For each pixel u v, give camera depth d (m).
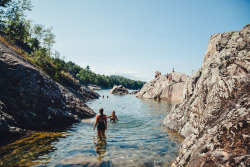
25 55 15.54
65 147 5.54
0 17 21.77
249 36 7.95
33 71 9.02
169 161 4.73
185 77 34.47
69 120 9.51
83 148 5.56
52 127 8.12
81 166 4.15
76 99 12.02
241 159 2.09
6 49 9.61
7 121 6.15
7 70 7.74
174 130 8.73
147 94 36.72
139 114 14.45
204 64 13.24
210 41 17.25
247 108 3.00
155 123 10.70
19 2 22.27
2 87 7.25
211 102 5.65
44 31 32.19
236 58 6.13
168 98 31.72
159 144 6.33
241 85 4.51
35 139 6.02
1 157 4.37
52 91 9.70
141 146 6.03
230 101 4.47
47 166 4.06
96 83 129.88
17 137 5.96
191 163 3.15
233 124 2.87
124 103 24.02
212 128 3.52
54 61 23.89
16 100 7.36
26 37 28.75
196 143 3.83
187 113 8.16
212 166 2.44
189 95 12.20
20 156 4.53
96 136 7.21
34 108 7.95
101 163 4.39
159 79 37.69
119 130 8.59
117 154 5.14
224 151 2.48
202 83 7.62
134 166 4.30
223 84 5.37
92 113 12.15
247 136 2.40
